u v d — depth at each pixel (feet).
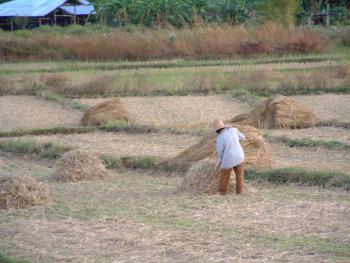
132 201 78.54
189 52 239.50
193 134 120.78
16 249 62.49
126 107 151.43
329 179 83.41
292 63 214.90
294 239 61.67
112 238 64.23
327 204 73.61
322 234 62.95
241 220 68.28
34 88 176.65
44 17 355.77
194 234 64.08
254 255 57.77
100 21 311.06
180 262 56.95
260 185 84.94
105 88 173.06
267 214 70.18
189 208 73.97
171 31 255.91
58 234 66.54
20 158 109.50
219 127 78.95
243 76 173.88
